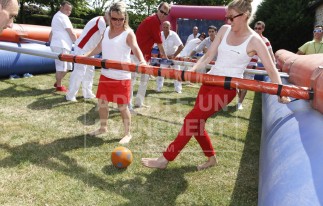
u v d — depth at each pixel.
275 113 3.06
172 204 2.70
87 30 5.15
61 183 2.88
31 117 4.63
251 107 6.57
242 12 2.66
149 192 2.85
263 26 6.14
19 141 3.73
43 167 3.15
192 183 3.08
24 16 21.88
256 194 2.95
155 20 4.98
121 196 2.75
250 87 2.64
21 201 2.56
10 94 5.86
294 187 1.66
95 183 2.93
